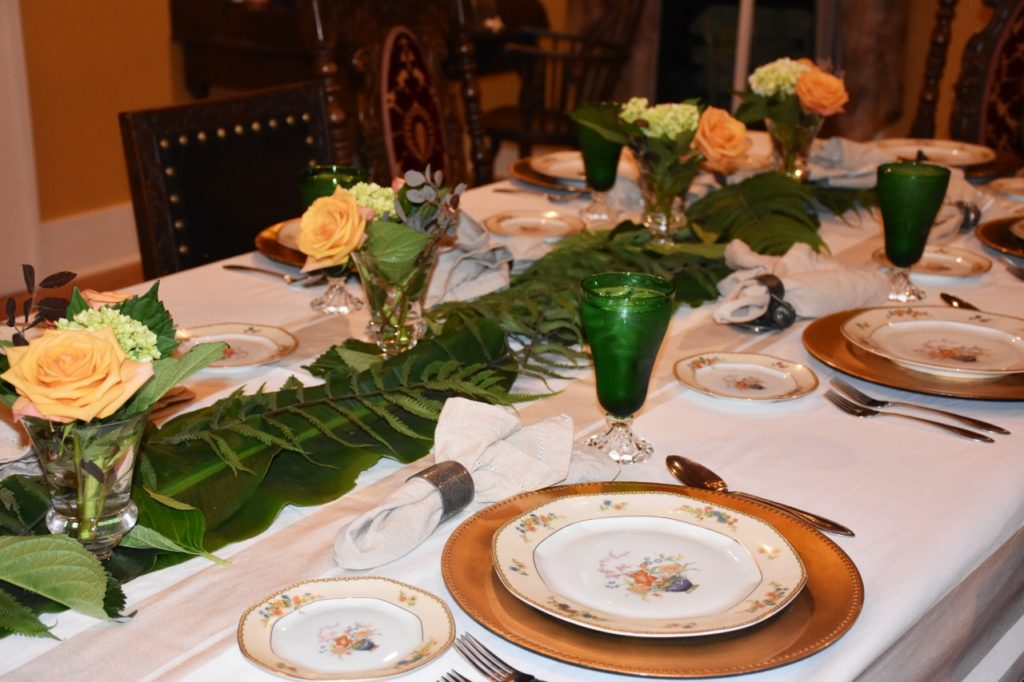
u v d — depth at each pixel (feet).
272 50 13.56
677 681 2.13
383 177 7.37
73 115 13.55
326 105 6.74
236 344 4.18
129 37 14.03
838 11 14.51
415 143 7.57
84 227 13.83
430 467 2.81
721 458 3.25
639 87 16.37
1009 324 4.12
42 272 9.52
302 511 2.95
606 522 2.73
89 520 2.54
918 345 4.00
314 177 4.35
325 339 4.29
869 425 3.48
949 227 5.68
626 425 3.31
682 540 2.67
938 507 2.97
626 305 2.97
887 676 2.62
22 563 2.27
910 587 2.59
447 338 3.70
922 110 8.87
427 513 2.70
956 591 2.88
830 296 4.37
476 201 6.43
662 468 3.19
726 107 16.71
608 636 2.27
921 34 14.94
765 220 5.31
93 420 2.36
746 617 2.27
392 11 7.39
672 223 5.30
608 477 3.09
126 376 2.27
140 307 2.58
